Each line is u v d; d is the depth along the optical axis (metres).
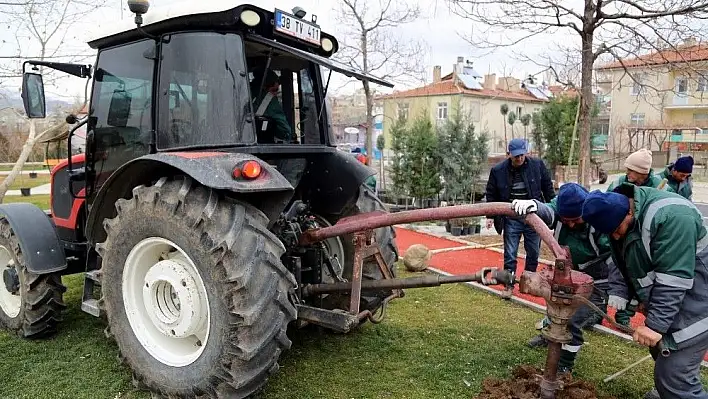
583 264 3.52
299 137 3.82
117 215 3.38
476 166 11.36
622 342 4.14
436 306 4.95
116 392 3.23
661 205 2.61
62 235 4.36
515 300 5.08
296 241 3.35
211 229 2.75
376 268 3.86
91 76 3.98
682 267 2.54
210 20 3.07
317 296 3.64
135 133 3.46
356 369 3.60
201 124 3.15
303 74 3.84
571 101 20.12
